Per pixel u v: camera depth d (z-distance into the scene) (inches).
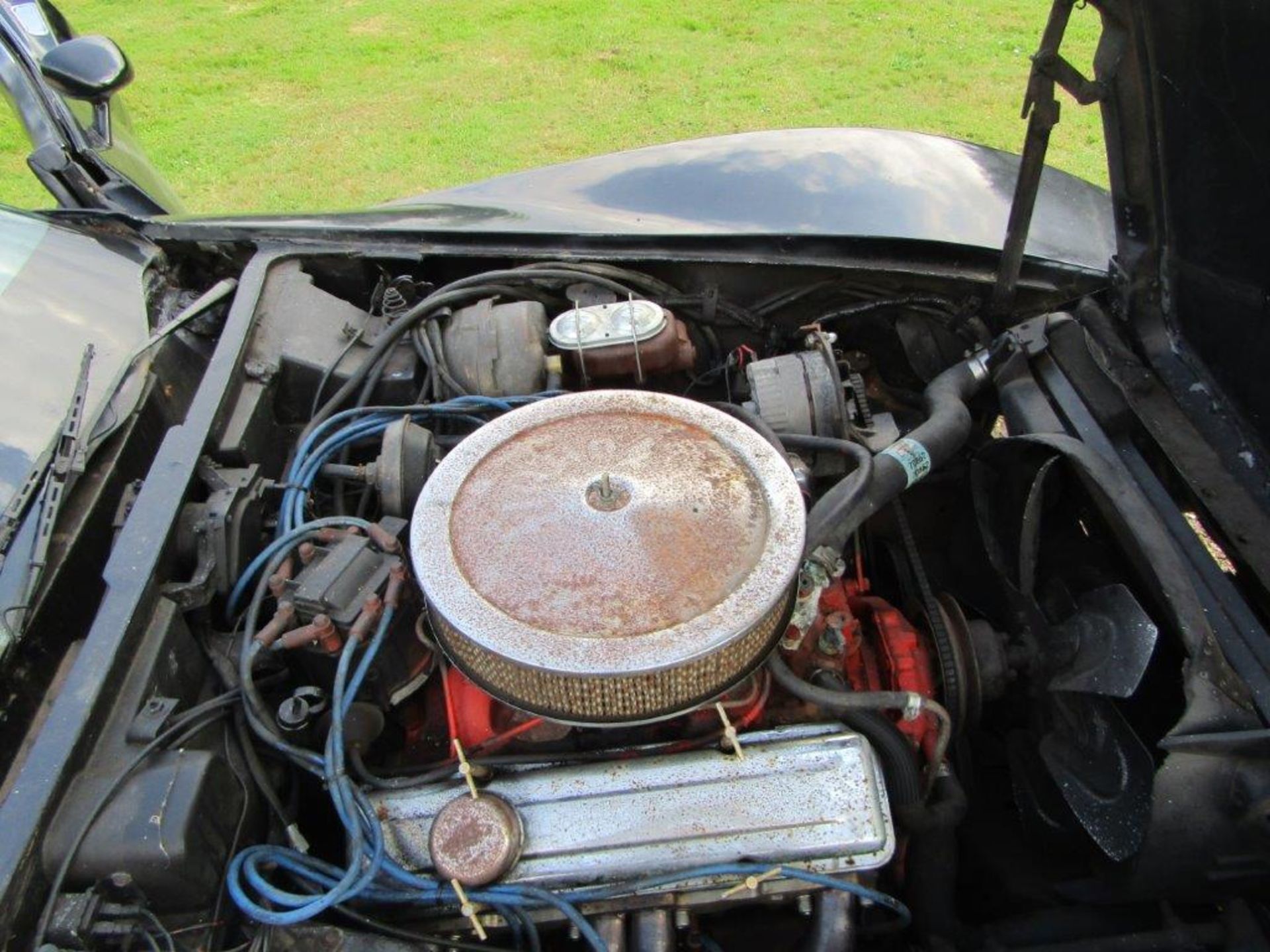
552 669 48.8
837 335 94.7
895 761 59.3
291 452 81.2
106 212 94.3
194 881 50.5
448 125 228.7
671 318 83.0
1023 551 64.5
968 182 101.7
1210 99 61.0
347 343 85.1
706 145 112.2
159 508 64.4
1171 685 63.3
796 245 89.3
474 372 81.5
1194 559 59.7
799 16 273.3
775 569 52.1
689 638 49.4
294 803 60.5
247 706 57.9
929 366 89.7
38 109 102.0
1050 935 62.1
